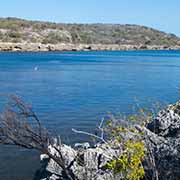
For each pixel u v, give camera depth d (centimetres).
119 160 811
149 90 5038
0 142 777
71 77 6981
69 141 2244
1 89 5091
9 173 1725
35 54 16025
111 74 7669
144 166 922
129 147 814
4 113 806
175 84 5828
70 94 4641
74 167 999
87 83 5975
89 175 941
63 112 3381
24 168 1781
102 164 1005
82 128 2697
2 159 1875
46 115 3228
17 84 5734
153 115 1210
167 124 1123
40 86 5522
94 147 1182
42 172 1180
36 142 794
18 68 8769
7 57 13312
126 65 10312
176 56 16425
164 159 943
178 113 1230
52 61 11519
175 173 920
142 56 16050
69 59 12781
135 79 6681
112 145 962
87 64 10488
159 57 15288
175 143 980
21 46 17912
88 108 3594
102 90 5038
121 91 4919
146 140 961
